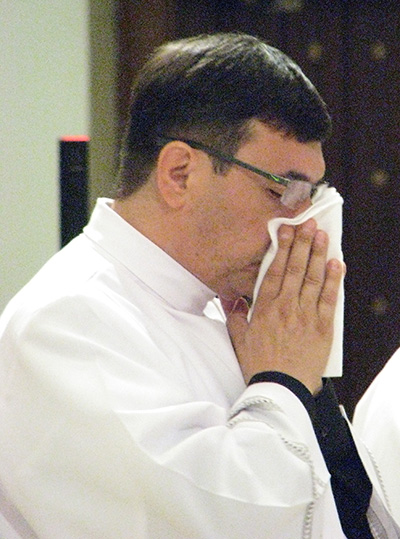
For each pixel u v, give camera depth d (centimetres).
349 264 1497
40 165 1080
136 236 530
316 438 504
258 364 522
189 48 521
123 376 473
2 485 489
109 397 461
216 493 453
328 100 1473
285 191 504
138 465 448
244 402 494
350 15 1461
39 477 469
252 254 524
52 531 467
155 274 529
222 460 461
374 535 554
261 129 500
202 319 538
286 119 501
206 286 544
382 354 1495
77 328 482
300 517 469
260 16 1452
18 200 1055
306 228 522
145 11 1267
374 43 1459
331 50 1463
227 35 529
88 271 518
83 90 1149
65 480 466
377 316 1495
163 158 512
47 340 477
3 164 1041
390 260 1484
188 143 507
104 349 477
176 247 529
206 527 450
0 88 1037
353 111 1474
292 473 468
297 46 1465
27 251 1066
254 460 466
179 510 447
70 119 1127
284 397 494
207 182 509
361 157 1480
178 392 487
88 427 459
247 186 505
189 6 1369
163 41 1272
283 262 521
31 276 1071
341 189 1488
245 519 455
